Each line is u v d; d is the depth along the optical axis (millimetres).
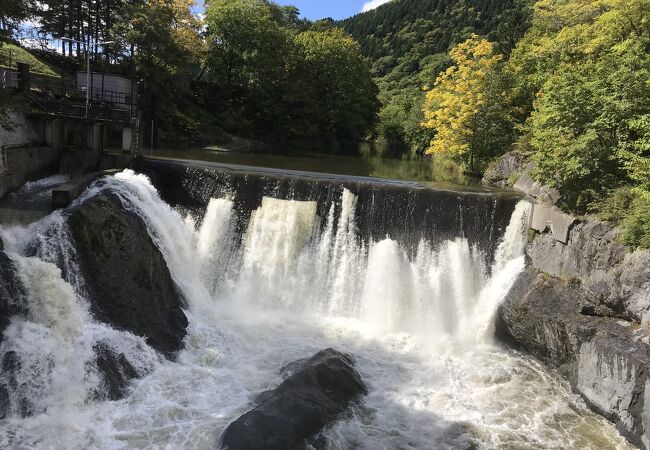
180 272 18234
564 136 17672
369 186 19359
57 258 13711
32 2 30281
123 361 13062
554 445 11984
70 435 10820
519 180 24672
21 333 11836
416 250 19047
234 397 12859
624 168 15117
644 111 16047
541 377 15227
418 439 11875
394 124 82625
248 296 19047
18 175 18547
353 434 11719
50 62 38594
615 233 14125
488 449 11727
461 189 21875
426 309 18531
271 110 53719
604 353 13078
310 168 31375
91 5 40125
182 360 14383
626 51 19000
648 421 11570
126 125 22719
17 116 19719
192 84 51281
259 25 52188
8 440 10344
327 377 12891
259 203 20047
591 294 14352
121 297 14547
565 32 28656
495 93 31969
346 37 65062
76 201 16078
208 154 34625
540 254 17250
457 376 15047
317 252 19359
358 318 18688
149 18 37625
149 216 17594
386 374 14820
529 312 16141
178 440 10984
